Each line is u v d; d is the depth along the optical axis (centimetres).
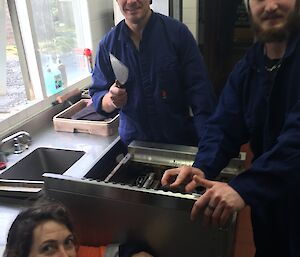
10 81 188
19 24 189
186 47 149
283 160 79
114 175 134
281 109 100
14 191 127
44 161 176
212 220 82
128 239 103
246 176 80
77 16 242
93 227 105
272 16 90
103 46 157
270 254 118
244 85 110
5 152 167
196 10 286
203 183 90
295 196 98
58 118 194
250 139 116
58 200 104
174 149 145
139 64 150
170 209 92
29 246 87
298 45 94
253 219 111
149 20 147
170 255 99
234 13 348
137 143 153
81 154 168
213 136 118
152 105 154
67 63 239
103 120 191
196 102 148
